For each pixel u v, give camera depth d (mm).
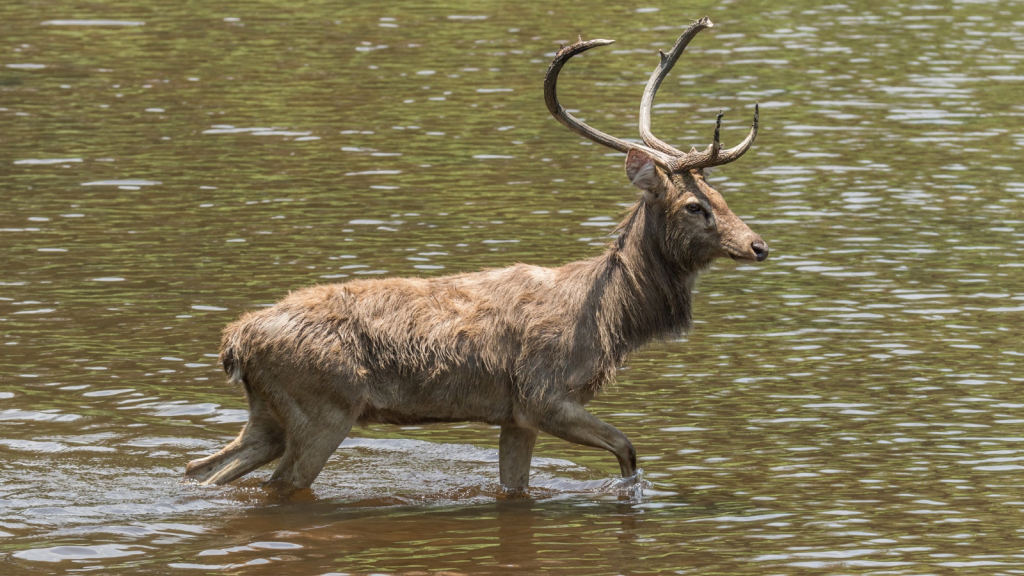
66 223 32188
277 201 34281
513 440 19688
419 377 19047
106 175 36406
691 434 21312
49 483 19109
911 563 16031
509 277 19688
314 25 59031
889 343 25297
